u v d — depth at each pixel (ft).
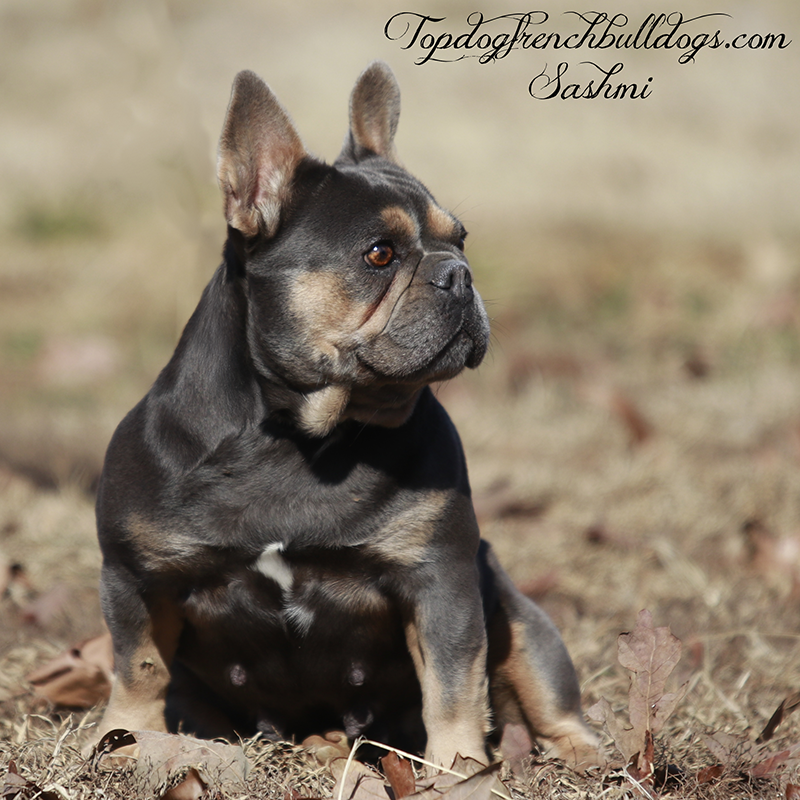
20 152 84.43
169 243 67.46
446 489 20.35
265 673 21.54
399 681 22.03
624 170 83.76
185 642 21.86
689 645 26.89
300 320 20.20
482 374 53.93
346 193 20.77
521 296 62.49
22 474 40.55
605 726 21.61
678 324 59.31
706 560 34.78
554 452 44.57
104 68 93.40
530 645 22.62
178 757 19.04
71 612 29.25
